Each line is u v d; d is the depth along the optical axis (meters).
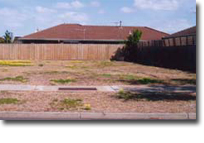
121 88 16.59
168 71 28.20
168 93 15.24
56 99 13.23
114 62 42.16
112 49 47.97
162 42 36.84
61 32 55.75
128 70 28.72
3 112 10.64
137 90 16.08
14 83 17.75
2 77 20.52
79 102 12.70
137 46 46.09
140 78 21.59
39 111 10.95
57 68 29.83
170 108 11.83
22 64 35.22
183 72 27.22
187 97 14.18
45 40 54.28
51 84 17.75
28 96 13.85
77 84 18.00
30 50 46.56
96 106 12.00
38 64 35.59
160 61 37.22
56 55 47.12
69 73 24.31
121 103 12.66
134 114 10.84
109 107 11.88
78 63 38.94
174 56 33.28
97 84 18.14
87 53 47.75
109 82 19.08
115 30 58.78
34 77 20.92
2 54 46.03
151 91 15.80
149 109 11.62
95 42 55.25
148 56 41.47
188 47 29.83
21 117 10.59
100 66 33.84
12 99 12.97
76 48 47.47
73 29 57.09
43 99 13.19
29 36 54.06
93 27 59.16
